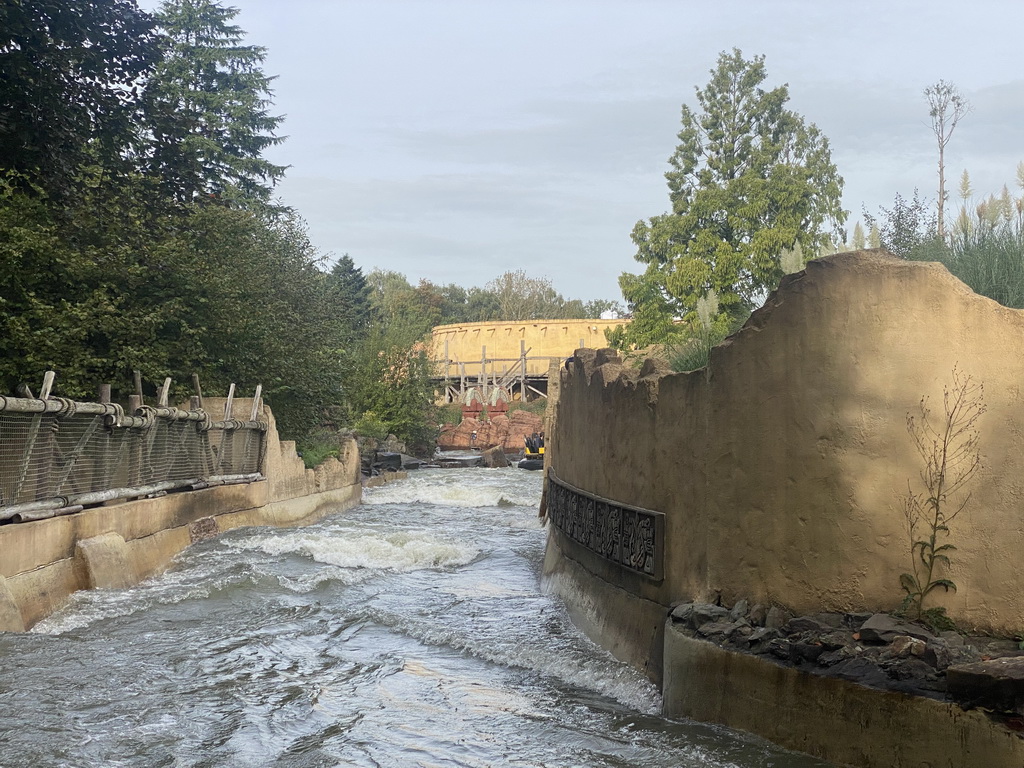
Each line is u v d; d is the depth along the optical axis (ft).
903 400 19.25
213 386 67.92
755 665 19.45
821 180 111.34
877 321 19.62
